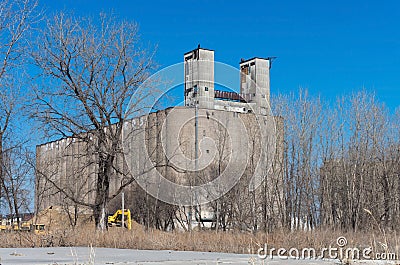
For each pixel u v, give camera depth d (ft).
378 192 120.16
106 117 91.50
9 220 111.65
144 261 37.27
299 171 116.26
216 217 103.55
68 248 53.42
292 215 113.39
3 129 88.69
